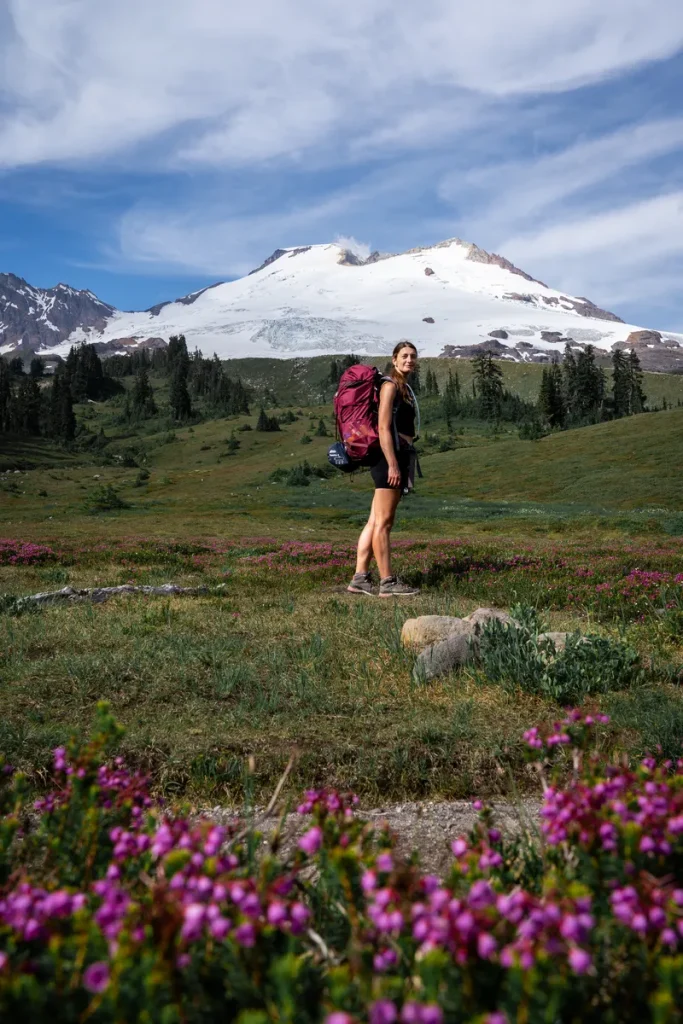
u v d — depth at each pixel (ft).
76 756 6.49
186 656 18.31
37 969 3.95
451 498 241.76
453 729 13.35
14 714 14.08
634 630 22.56
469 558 45.27
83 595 30.30
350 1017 3.25
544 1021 3.49
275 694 15.31
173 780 11.75
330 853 5.09
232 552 65.41
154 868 5.55
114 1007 3.60
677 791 5.97
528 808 11.02
